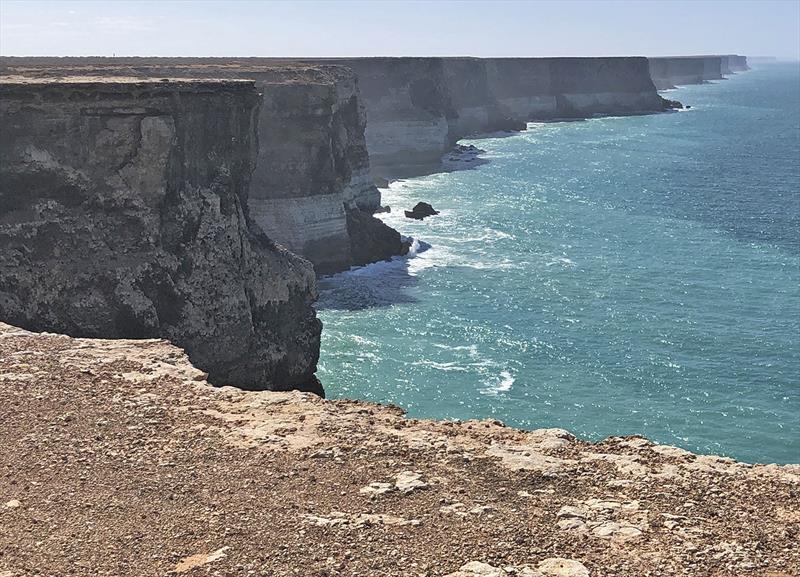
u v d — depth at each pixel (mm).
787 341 54062
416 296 62844
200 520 17234
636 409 44000
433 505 17734
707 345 53375
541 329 55938
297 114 67312
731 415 43562
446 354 51094
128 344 28703
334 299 61656
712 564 15414
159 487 18625
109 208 39000
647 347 52938
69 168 38844
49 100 38469
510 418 42562
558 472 19297
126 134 39062
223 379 40688
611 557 15664
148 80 42000
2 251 37406
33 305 37125
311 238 68000
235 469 19422
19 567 15570
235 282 41344
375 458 19969
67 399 23422
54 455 20125
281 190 67438
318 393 44969
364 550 16031
